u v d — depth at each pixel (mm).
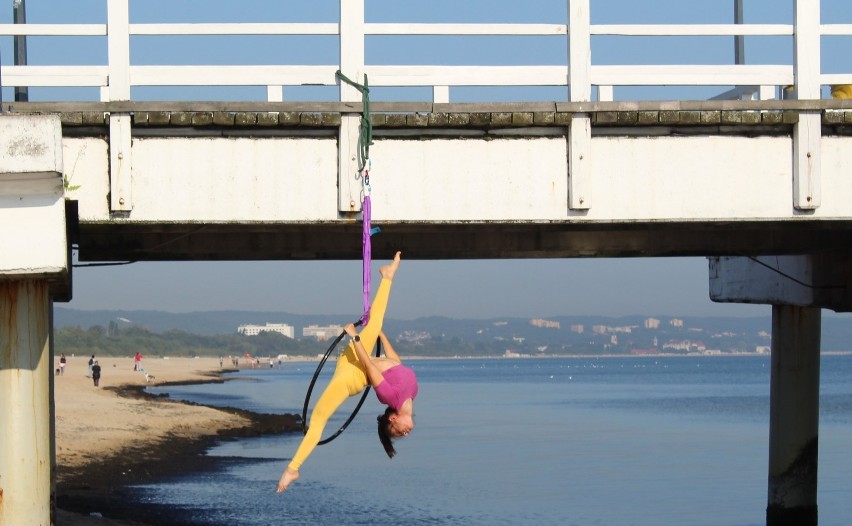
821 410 67062
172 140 10812
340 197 10891
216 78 11023
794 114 11227
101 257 14672
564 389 113188
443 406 77250
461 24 11164
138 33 10953
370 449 40844
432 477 32625
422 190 11023
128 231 12383
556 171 11125
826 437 47344
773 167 11328
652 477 33031
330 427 50531
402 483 31000
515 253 15453
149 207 10781
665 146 11227
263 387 105250
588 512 25875
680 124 11141
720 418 61750
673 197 11219
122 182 10672
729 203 11273
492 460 37875
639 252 15672
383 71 11086
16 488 10414
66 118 10594
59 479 27375
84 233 13805
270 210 10906
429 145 11031
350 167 10875
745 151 11305
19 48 11859
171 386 103875
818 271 17344
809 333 19734
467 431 51969
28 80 10867
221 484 28750
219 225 11297
